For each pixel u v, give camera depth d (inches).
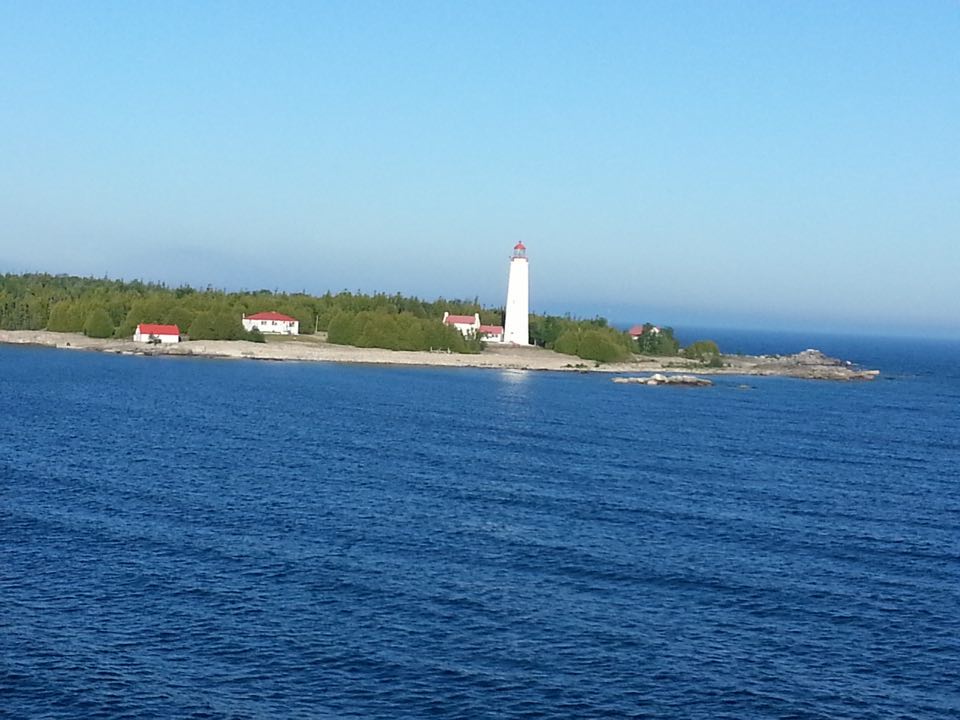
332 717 1515.7
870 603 2112.5
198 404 5236.2
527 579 2187.5
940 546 2630.4
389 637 1818.4
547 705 1583.4
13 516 2524.6
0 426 4065.0
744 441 4749.0
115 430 4106.8
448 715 1536.7
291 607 1947.6
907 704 1638.8
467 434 4537.4
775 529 2758.4
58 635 1758.1
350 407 5452.8
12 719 1464.1
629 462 3880.4
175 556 2242.9
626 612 1999.3
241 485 3053.6
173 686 1589.6
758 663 1774.1
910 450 4714.6
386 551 2359.7
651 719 1553.9
